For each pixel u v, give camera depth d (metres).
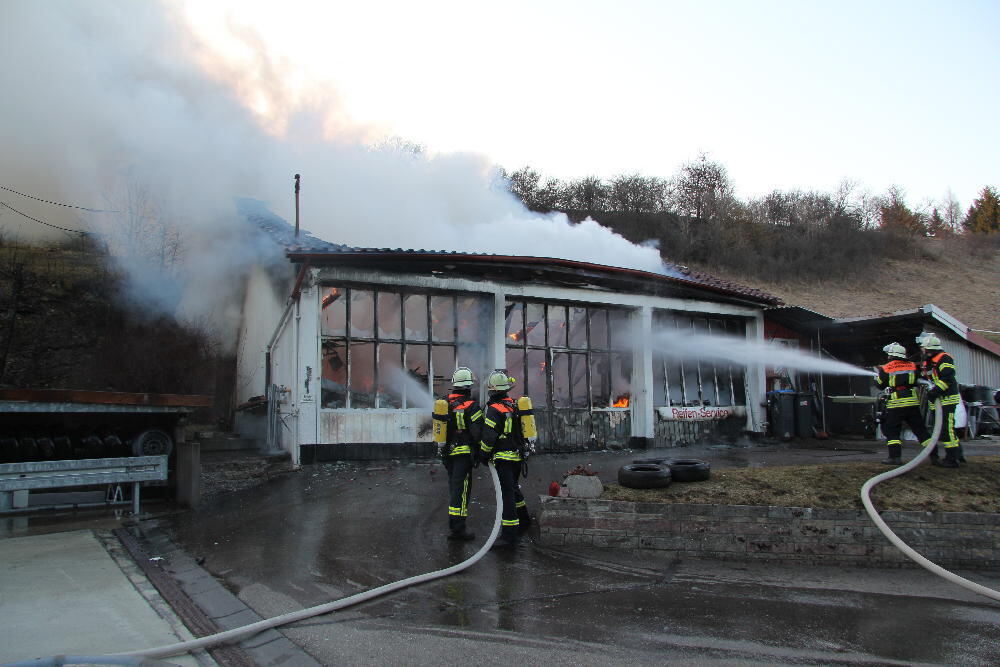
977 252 43.84
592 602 4.99
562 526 6.63
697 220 37.81
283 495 8.43
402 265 10.75
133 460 7.53
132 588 5.11
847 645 4.20
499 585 5.35
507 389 6.75
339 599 4.93
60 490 8.26
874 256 39.91
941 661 3.97
